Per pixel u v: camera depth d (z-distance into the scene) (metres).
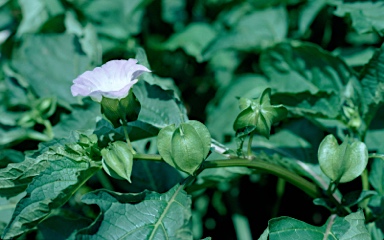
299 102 0.54
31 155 0.48
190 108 0.73
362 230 0.46
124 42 0.71
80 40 0.63
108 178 0.59
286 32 0.67
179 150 0.45
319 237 0.46
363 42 0.67
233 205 0.65
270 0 0.69
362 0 0.57
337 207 0.49
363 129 0.54
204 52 0.67
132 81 0.45
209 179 0.53
